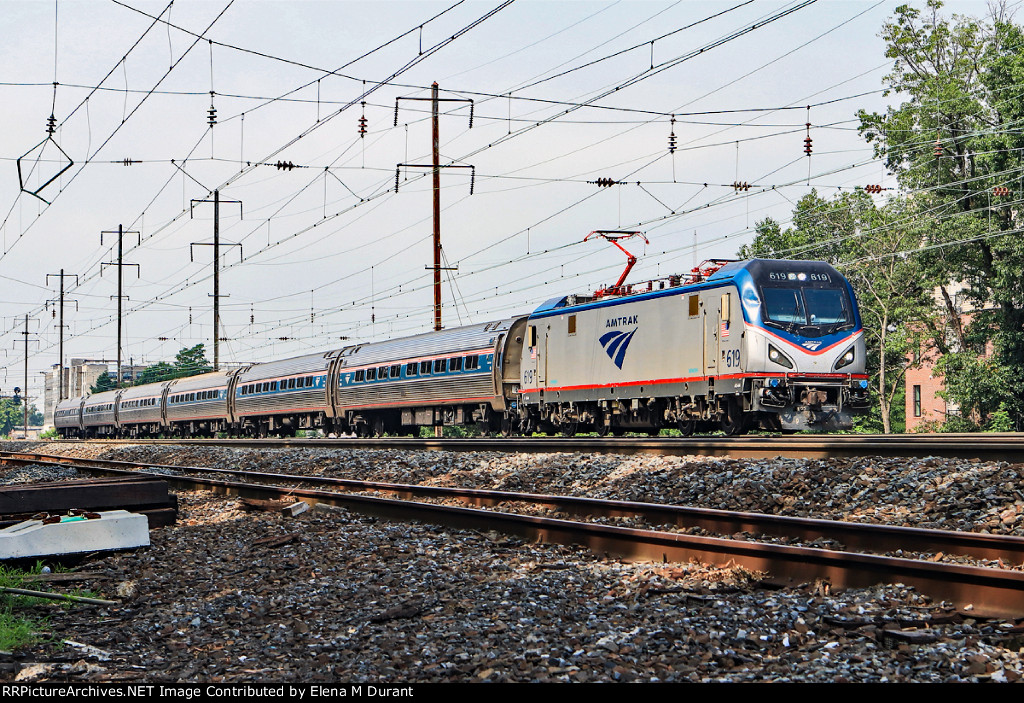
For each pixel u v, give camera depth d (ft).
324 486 88.74
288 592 41.70
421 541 51.65
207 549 53.06
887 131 180.45
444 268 172.96
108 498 61.57
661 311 101.71
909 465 59.31
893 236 185.98
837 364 91.50
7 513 58.44
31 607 39.83
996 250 166.61
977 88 173.88
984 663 26.84
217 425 240.94
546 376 121.90
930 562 34.55
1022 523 46.39
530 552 48.16
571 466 81.20
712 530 52.34
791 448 73.72
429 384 154.30
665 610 34.12
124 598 42.50
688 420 100.32
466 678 28.43
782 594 36.09
